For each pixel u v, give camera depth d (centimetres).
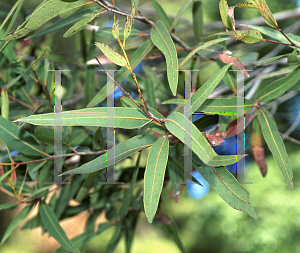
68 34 39
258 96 46
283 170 42
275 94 45
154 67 64
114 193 59
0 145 73
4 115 47
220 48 48
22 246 227
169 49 40
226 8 39
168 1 123
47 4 36
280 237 184
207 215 223
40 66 53
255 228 195
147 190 36
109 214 61
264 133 44
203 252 213
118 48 59
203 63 55
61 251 55
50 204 54
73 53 78
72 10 38
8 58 50
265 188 194
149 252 227
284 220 185
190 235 225
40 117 35
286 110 146
